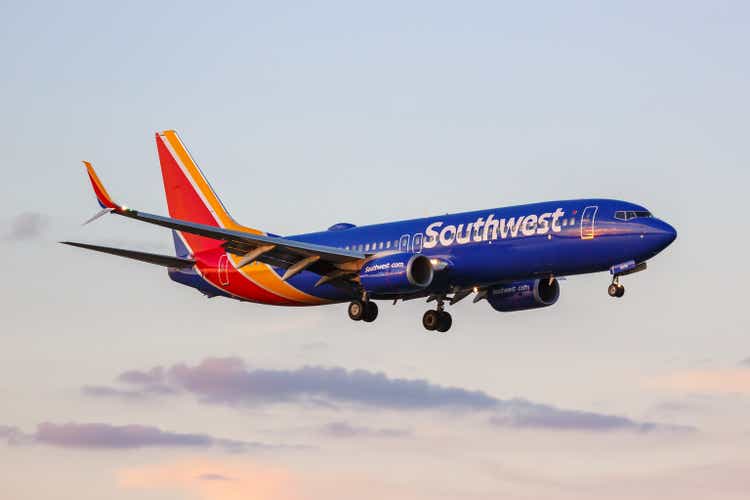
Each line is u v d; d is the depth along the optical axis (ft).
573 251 348.18
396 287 360.28
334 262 375.66
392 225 383.24
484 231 361.10
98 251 390.21
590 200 353.10
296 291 398.42
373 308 390.01
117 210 336.49
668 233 338.75
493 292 392.47
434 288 371.56
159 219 343.87
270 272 400.88
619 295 352.28
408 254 362.33
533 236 353.10
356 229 391.65
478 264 361.10
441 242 367.66
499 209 364.99
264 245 364.99
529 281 386.52
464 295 392.68
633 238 341.21
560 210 352.49
